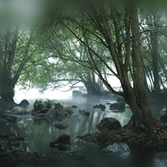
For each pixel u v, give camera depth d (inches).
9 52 1012.5
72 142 387.9
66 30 473.7
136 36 434.6
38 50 1174.3
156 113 754.8
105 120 510.0
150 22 540.4
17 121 612.4
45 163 277.1
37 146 358.6
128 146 361.1
